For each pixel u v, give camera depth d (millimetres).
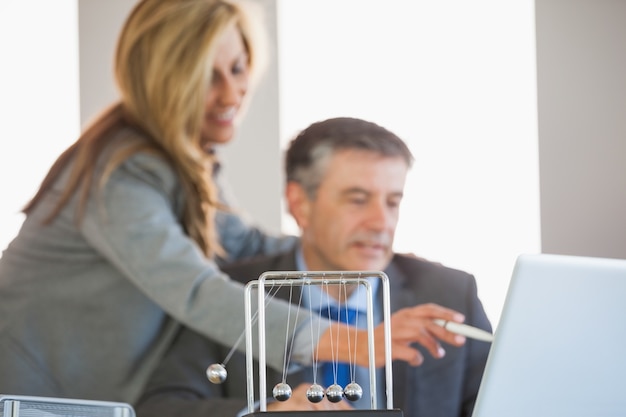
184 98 5785
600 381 2512
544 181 5910
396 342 5734
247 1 5891
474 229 5871
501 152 5910
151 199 5738
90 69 5852
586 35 5953
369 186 5836
